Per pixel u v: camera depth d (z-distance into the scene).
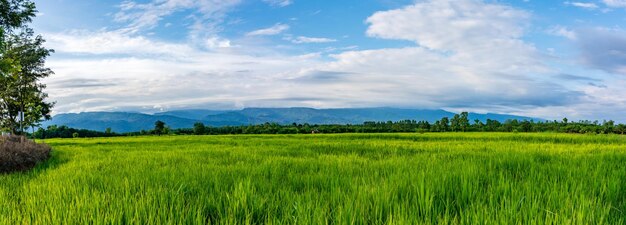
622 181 5.18
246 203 4.03
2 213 4.11
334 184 5.43
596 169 6.34
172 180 5.96
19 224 3.65
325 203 4.05
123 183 5.66
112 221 3.43
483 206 3.77
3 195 5.29
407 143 19.22
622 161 8.18
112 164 9.77
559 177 5.79
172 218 3.49
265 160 9.73
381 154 11.99
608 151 11.10
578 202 3.66
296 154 12.66
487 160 8.30
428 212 3.62
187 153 13.37
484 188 4.72
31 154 11.47
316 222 3.30
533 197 4.02
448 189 4.55
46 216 3.75
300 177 6.30
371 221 3.46
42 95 29.59
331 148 15.41
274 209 3.97
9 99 27.50
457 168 6.46
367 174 6.44
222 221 3.40
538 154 9.51
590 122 57.06
